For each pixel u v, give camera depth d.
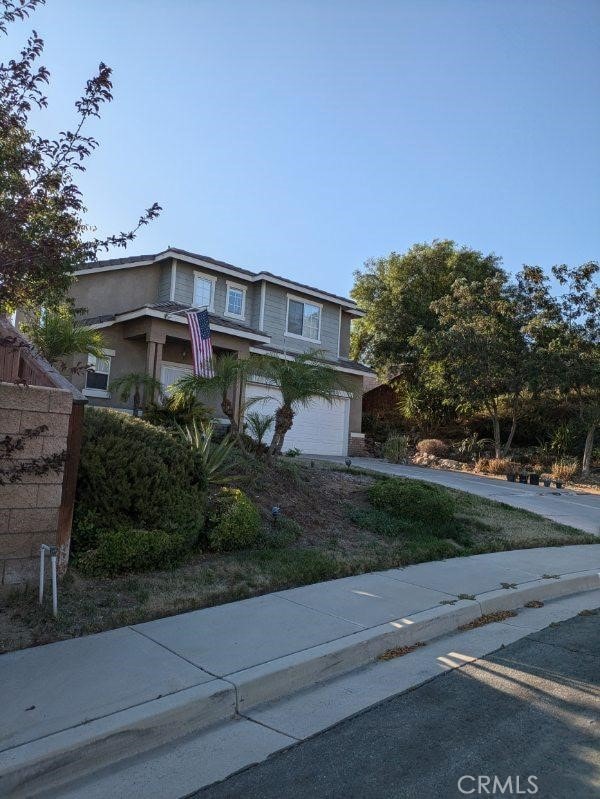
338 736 4.09
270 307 22.97
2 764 3.39
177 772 3.65
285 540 8.43
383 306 33.16
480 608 6.89
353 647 5.36
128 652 4.96
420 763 3.76
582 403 23.33
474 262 32.84
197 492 7.90
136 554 6.66
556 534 11.27
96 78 5.02
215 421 13.35
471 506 12.95
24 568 5.92
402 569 8.21
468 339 23.78
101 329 17.95
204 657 4.95
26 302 6.33
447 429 30.05
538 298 23.48
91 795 3.42
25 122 5.07
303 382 10.76
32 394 6.00
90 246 5.35
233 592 6.48
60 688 4.30
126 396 14.52
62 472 6.11
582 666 5.39
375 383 33.84
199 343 14.41
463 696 4.74
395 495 10.55
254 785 3.52
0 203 4.91
